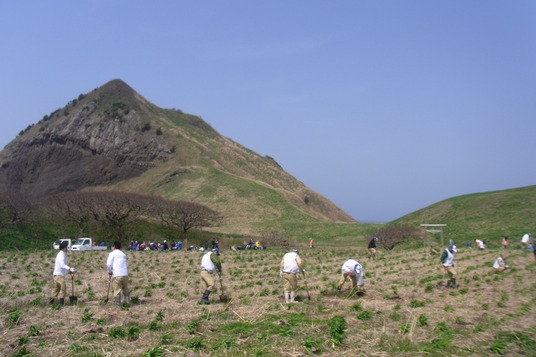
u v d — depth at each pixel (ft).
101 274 72.43
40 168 419.95
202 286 59.82
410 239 170.71
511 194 226.79
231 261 98.43
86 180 401.08
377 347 28.91
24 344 31.17
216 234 224.53
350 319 36.81
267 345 29.60
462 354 27.45
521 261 84.48
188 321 37.70
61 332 34.27
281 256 110.32
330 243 229.86
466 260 92.07
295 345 29.32
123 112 442.91
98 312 41.29
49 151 425.28
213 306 44.47
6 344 31.12
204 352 28.76
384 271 76.28
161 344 30.73
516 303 43.57
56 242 142.61
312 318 37.58
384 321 35.86
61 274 46.39
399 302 45.85
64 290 46.44
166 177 383.45
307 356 27.32
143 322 37.83
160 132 437.17
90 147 418.51
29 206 163.02
